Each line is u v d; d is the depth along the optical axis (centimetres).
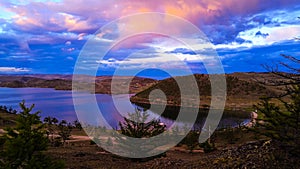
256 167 740
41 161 802
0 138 809
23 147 762
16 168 769
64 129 3316
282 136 789
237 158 835
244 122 4534
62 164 852
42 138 818
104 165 1204
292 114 774
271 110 822
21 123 794
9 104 9238
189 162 999
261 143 932
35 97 12512
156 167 1027
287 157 760
